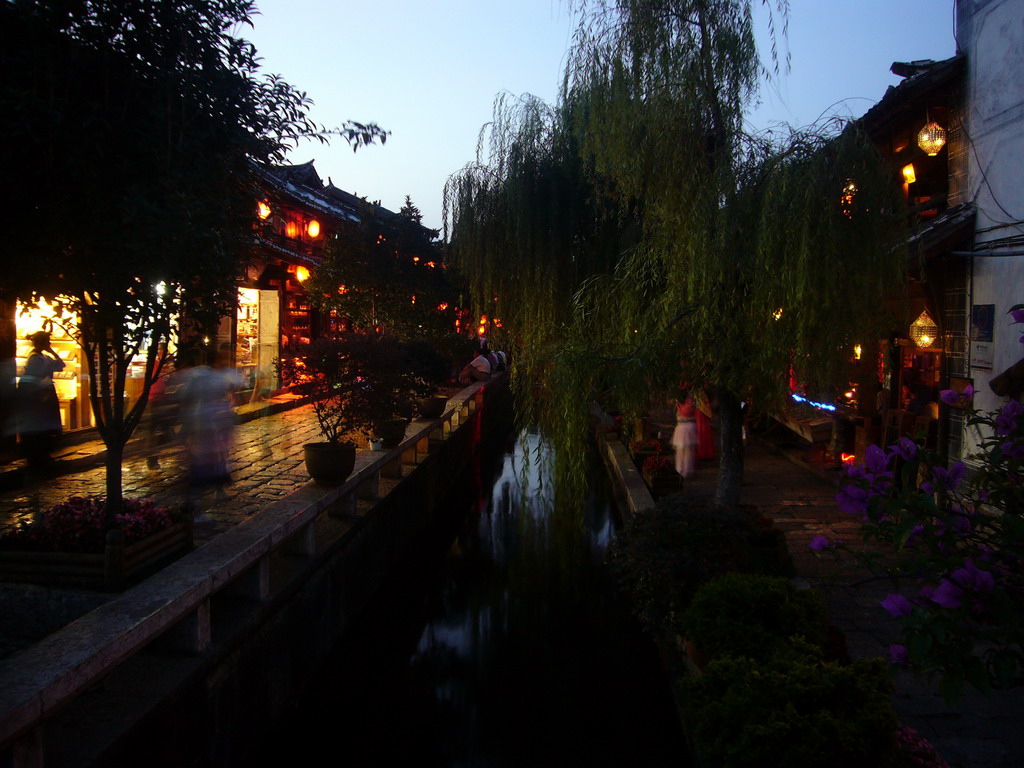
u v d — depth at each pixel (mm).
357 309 19281
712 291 5891
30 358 9352
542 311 11312
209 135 5633
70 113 4973
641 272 6645
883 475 2846
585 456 6309
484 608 8820
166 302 5504
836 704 3463
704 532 5930
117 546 5242
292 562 6633
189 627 4719
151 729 4051
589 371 6262
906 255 5887
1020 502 2904
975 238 8617
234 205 6129
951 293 9312
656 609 5820
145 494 8906
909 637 2312
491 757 5711
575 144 11797
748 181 5930
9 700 3170
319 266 19328
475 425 19625
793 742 3324
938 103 9703
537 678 7016
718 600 4645
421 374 10188
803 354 5637
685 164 6207
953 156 9328
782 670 3787
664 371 6082
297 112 6152
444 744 5902
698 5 6312
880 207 5691
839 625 6336
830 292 5445
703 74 6238
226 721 5027
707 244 5816
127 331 5598
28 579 5273
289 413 17172
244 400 17000
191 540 6180
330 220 21812
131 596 4438
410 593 9484
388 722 6297
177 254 5219
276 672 5930
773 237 5559
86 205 5070
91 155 5043
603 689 6785
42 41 4977
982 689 2268
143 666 4535
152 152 5312
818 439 12711
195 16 5516
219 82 5598
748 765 3346
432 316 20359
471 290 12773
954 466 2811
